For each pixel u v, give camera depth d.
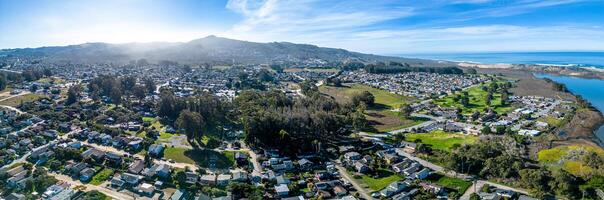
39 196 110.62
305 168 140.25
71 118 192.38
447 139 177.50
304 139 162.88
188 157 145.38
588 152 146.25
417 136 184.75
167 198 112.94
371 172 135.38
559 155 146.50
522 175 122.38
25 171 124.56
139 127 182.00
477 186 122.75
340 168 140.88
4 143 147.12
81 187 116.31
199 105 198.38
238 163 140.88
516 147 154.25
